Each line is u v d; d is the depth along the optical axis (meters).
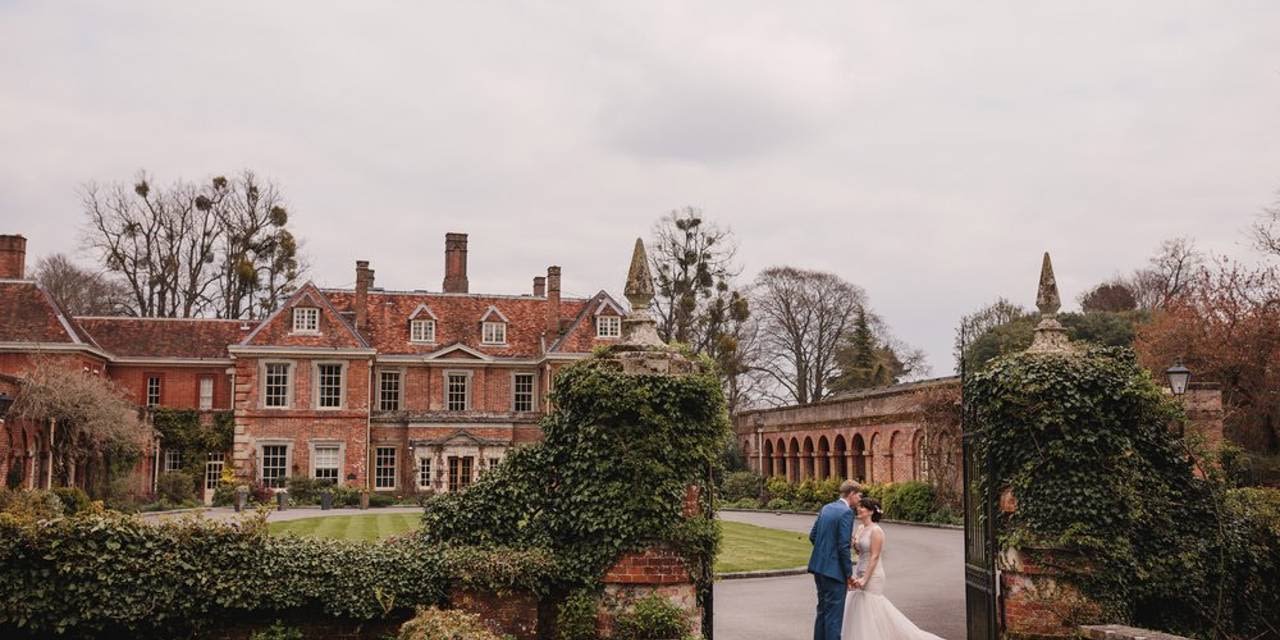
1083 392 10.62
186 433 42.09
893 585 17.38
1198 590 10.68
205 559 9.22
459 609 9.24
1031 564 10.55
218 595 9.17
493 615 9.59
